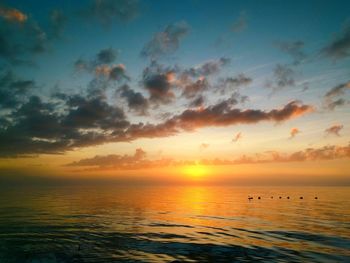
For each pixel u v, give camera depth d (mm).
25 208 44156
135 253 19734
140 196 78125
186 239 24219
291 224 32156
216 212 43250
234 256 19312
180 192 104688
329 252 20359
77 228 28266
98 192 95688
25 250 20281
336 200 67375
